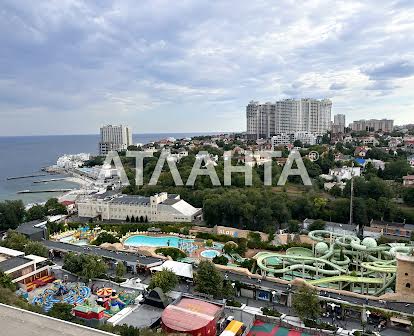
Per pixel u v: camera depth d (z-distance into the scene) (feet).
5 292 385.09
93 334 274.98
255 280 486.38
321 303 428.97
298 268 554.46
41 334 272.72
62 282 504.84
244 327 389.39
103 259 571.28
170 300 444.14
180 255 620.49
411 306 409.49
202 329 357.20
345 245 592.60
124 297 444.96
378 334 376.48
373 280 474.90
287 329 397.19
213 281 451.53
